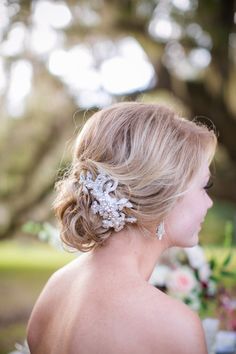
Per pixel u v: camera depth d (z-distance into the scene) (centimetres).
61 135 1042
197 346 133
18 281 945
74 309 144
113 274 143
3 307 730
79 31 827
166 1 792
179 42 797
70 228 148
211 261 273
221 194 872
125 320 136
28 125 1068
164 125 145
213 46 790
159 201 140
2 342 511
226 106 852
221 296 272
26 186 1041
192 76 861
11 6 789
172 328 133
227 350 263
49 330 151
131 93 873
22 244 1177
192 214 148
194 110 852
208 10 781
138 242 147
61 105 1027
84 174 148
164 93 872
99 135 147
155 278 271
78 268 153
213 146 148
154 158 140
